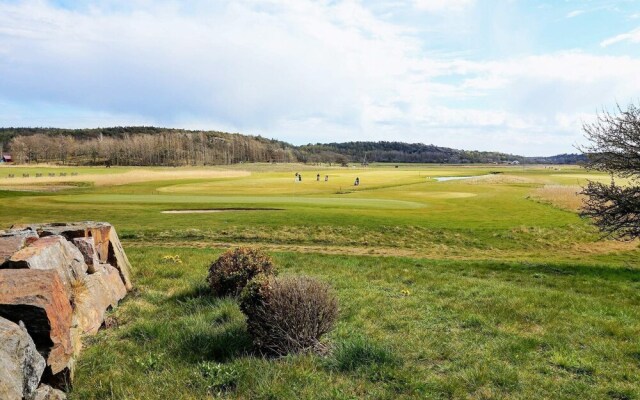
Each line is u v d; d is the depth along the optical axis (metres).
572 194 55.44
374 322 9.38
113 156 188.00
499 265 18.42
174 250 20.50
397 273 15.61
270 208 41.25
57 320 6.04
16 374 4.64
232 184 79.88
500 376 6.55
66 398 5.73
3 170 115.75
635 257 25.03
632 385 6.42
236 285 10.88
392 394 5.95
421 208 43.16
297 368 6.50
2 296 5.73
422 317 9.87
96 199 48.41
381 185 82.44
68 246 9.33
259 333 7.44
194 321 8.79
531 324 9.52
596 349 7.89
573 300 11.79
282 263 17.22
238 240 25.48
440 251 25.34
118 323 9.18
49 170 120.69
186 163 191.25
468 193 64.25
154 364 6.83
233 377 6.16
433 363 7.20
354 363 6.82
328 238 26.80
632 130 18.88
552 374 6.85
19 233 9.30
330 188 73.56
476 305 10.96
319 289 7.79
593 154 20.02
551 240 29.33
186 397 5.70
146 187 72.56
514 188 74.69
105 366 6.75
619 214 19.77
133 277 13.52
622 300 12.56
